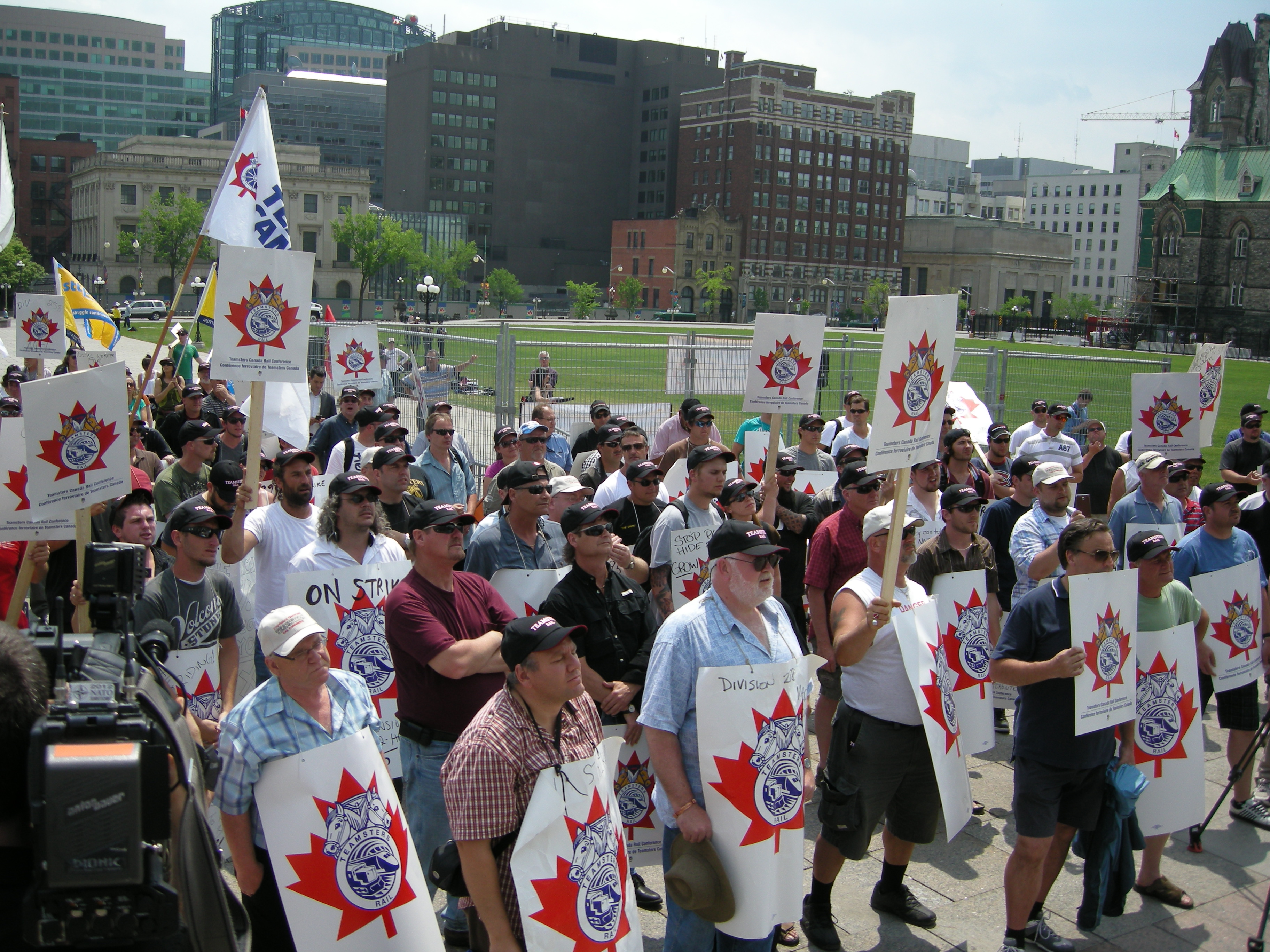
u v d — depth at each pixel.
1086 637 5.07
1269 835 6.71
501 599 5.21
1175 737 5.82
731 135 148.12
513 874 3.60
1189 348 99.19
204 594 5.45
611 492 8.64
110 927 1.92
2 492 5.04
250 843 3.97
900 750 5.22
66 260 137.25
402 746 4.89
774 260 149.88
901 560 5.34
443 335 15.84
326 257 126.56
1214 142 122.00
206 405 14.71
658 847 5.41
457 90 157.62
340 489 5.77
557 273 167.25
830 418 18.94
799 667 4.45
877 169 156.00
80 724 1.97
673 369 16.00
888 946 5.26
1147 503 8.77
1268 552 9.10
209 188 122.06
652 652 4.40
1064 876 6.15
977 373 21.28
